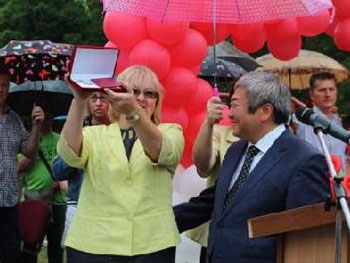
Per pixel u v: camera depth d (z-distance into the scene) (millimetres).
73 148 4469
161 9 5953
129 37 6363
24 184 8281
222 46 10922
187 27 6434
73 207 6121
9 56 8312
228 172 4367
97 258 4445
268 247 4043
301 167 4035
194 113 6672
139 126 4340
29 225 7383
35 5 21109
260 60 12312
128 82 4680
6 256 7270
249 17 5961
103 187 4512
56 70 8727
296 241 3752
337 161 3730
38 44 8422
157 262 4469
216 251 4207
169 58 6359
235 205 4164
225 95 5723
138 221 4469
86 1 21531
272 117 4258
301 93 13406
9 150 7281
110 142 4590
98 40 21094
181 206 4773
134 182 4520
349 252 3607
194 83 6465
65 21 21062
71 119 4406
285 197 4059
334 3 7273
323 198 3949
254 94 4227
